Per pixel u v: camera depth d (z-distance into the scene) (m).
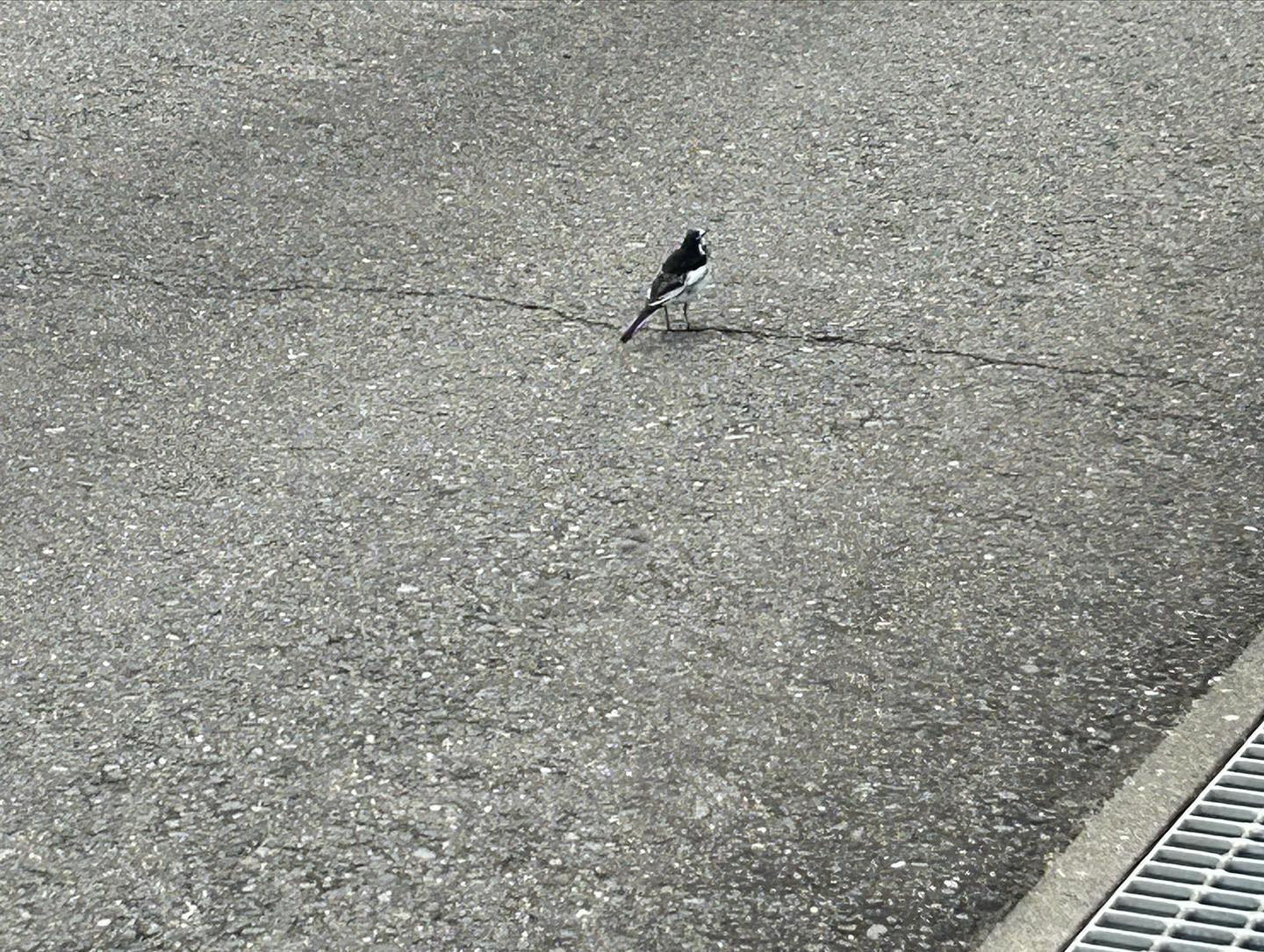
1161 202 6.82
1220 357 5.76
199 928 3.88
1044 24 8.55
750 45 8.67
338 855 4.06
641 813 4.11
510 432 5.79
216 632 4.91
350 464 5.68
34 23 9.43
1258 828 3.91
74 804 4.29
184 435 5.92
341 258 7.02
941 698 4.41
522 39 8.93
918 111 7.81
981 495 5.22
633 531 5.22
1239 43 8.06
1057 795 4.06
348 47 8.96
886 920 3.74
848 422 5.67
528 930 3.80
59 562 5.29
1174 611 4.64
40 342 6.56
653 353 6.19
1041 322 6.12
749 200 7.22
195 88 8.59
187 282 6.93
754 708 4.44
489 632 4.82
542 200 7.37
